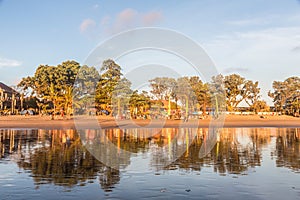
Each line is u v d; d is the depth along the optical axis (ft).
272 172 27.66
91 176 26.03
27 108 198.08
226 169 29.12
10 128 89.15
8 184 23.22
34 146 46.70
